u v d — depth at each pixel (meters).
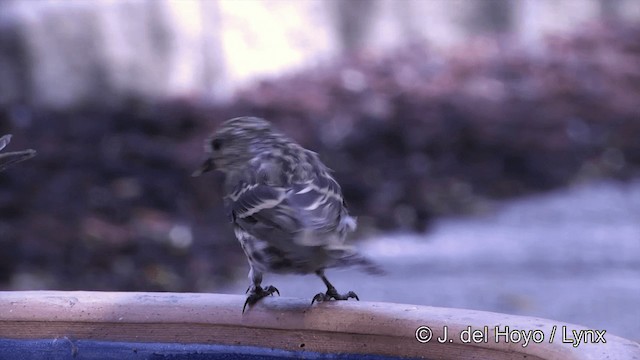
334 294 5.32
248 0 19.00
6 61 15.70
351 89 18.86
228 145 5.83
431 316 4.78
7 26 15.76
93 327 5.15
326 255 4.85
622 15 28.28
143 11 16.97
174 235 11.93
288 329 5.00
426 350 4.76
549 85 21.09
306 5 20.58
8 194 12.50
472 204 14.39
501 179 15.54
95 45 16.42
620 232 13.09
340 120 17.06
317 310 4.98
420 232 13.12
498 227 13.38
